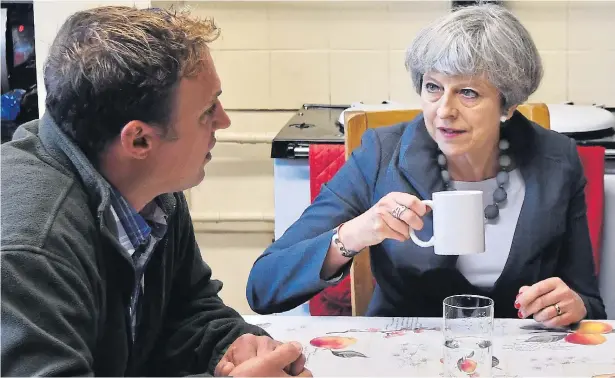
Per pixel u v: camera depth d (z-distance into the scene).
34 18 2.02
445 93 1.36
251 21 2.44
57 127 0.98
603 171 1.62
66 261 0.88
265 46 2.46
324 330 1.23
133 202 1.06
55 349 0.83
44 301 0.84
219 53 2.46
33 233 0.86
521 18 2.34
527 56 1.34
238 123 2.50
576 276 1.44
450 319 1.03
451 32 1.31
